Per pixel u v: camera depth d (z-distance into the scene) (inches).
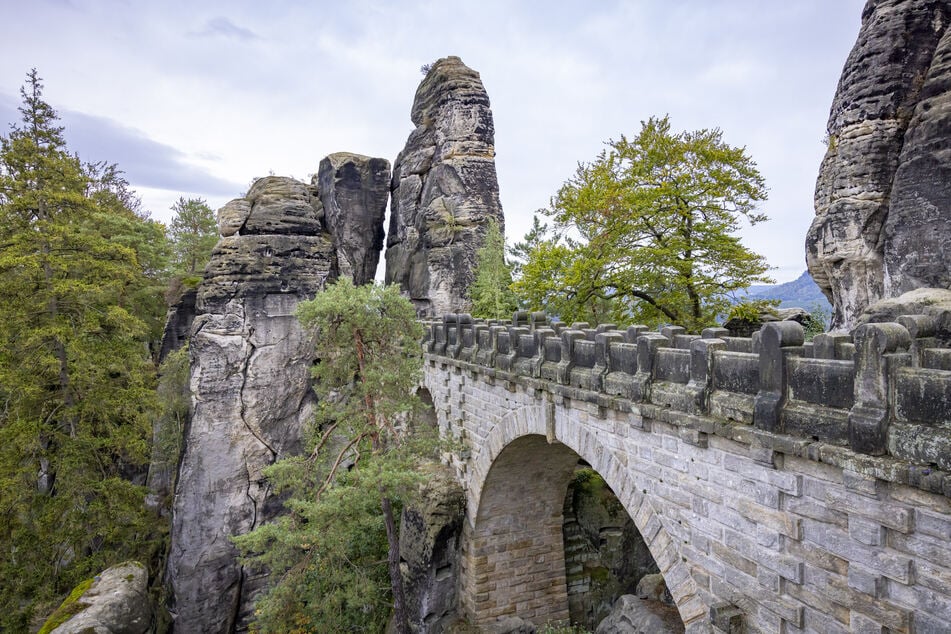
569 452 740.0
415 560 836.6
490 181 1408.7
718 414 357.4
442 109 1427.2
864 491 265.4
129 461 1228.5
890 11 694.5
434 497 820.6
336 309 673.6
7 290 877.2
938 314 386.6
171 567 1093.8
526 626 794.8
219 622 1079.0
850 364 275.9
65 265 901.8
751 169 1033.5
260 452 1158.3
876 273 701.3
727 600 355.6
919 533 246.1
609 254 987.9
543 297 1040.2
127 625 778.8
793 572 306.7
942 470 230.2
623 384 449.7
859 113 707.4
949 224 578.6
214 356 1140.5
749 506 336.5
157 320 1558.8
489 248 1222.3
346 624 817.5
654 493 424.2
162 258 1638.8
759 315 1113.4
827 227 736.3
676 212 1031.0
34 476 889.5
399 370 719.1
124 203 1921.8
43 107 959.6
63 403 940.0
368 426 719.1
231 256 1186.6
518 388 641.0
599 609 850.8
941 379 234.4
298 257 1233.4
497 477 756.0
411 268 1473.9
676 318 1058.1
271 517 1148.5
